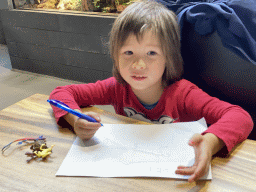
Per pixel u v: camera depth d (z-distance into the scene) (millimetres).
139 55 807
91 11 2510
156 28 778
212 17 896
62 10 2629
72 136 755
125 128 775
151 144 699
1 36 3904
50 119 843
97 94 1006
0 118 851
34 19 2650
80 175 605
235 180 574
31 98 976
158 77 848
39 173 617
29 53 2883
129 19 788
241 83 921
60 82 2738
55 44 2652
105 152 679
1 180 598
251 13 905
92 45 2434
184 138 712
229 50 897
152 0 948
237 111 770
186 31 967
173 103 925
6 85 2688
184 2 1098
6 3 2756
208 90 999
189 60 993
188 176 584
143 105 998
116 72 948
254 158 642
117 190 560
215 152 652
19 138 750
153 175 593
